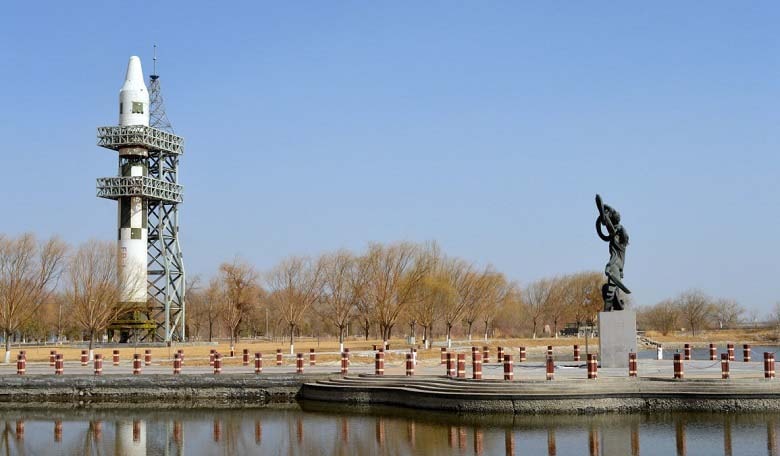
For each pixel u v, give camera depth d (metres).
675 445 30.36
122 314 96.31
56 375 50.66
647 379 39.75
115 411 45.03
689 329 170.25
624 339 48.38
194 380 49.00
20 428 39.38
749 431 33.16
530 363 58.94
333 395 45.06
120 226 100.62
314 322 137.62
